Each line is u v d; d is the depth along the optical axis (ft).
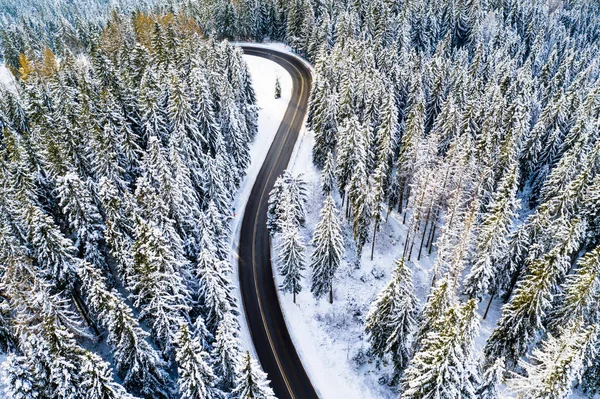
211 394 89.97
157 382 99.60
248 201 195.83
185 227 134.92
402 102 224.94
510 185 139.64
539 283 108.17
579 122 187.32
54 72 205.57
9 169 131.34
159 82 190.29
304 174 209.26
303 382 125.18
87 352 77.51
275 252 168.96
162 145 167.73
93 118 154.81
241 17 356.38
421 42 320.09
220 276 115.14
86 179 144.97
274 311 146.30
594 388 120.78
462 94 220.23
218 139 182.70
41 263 109.81
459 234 143.64
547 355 86.02
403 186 183.01
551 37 387.55
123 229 119.14
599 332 111.34
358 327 142.51
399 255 174.09
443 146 195.93
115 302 90.17
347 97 197.47
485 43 339.57
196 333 108.68
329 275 139.74
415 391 83.05
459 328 81.35
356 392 123.24
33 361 79.92
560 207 151.74
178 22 299.99
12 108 188.75
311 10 310.65
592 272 110.01
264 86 291.99
